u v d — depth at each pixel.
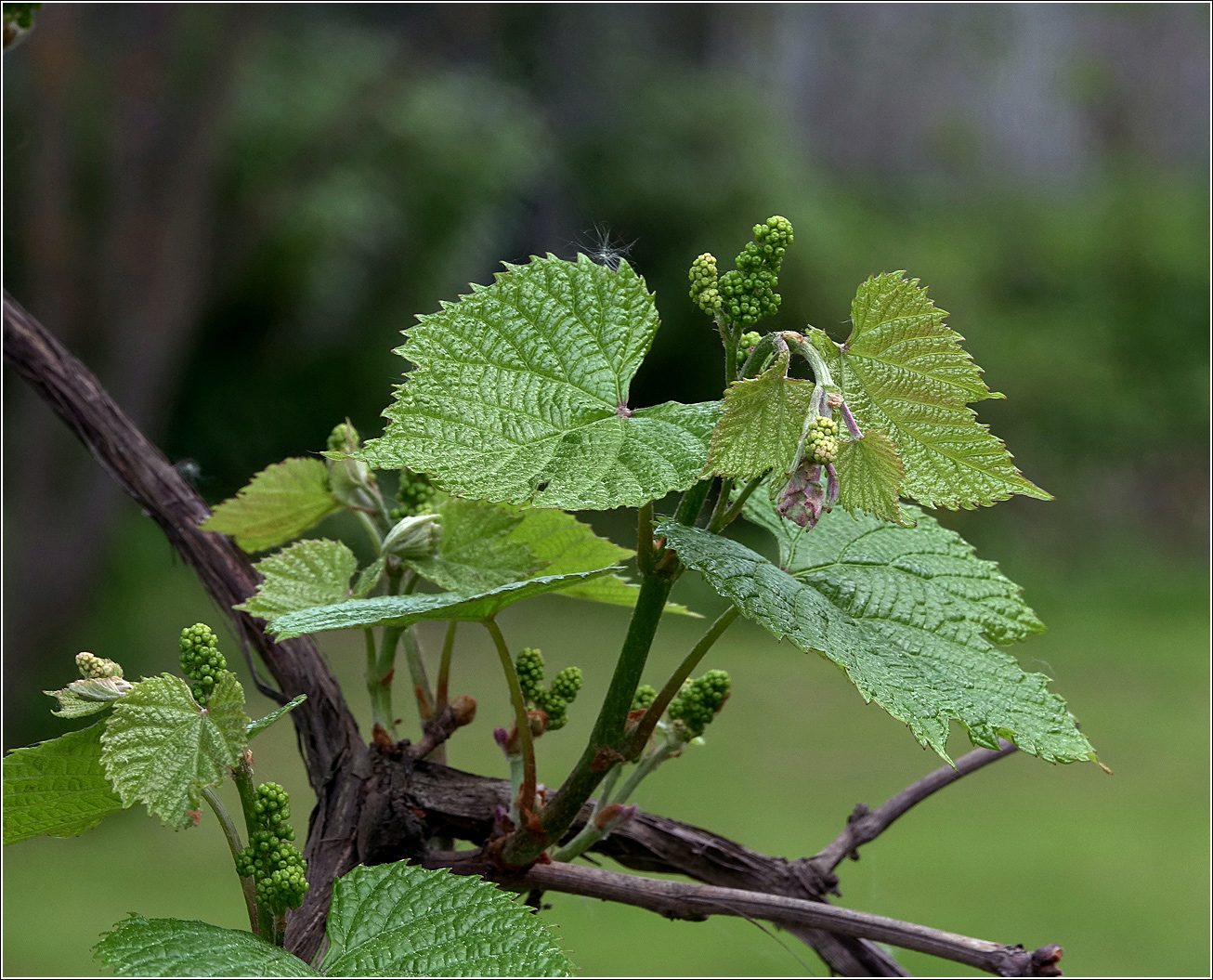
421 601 0.93
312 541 1.02
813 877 1.03
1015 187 9.11
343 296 6.39
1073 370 7.53
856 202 8.58
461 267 6.72
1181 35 9.21
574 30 7.69
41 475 4.54
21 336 1.12
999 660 0.94
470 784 1.01
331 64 6.23
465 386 0.92
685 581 5.03
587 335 0.93
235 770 0.91
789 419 0.90
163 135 4.79
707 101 7.56
